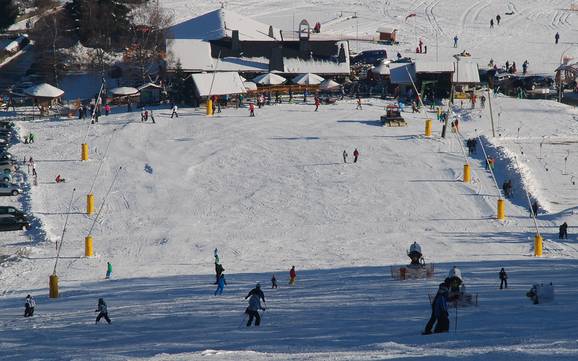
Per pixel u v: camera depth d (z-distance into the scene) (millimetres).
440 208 86188
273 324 39969
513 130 118812
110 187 94812
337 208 86312
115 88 139125
